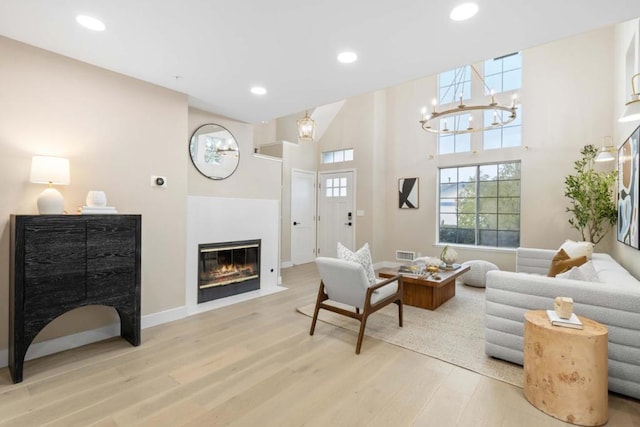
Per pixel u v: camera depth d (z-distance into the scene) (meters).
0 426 1.67
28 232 2.12
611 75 4.29
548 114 4.71
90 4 1.86
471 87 5.44
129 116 2.93
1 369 2.25
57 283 2.25
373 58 2.52
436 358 2.45
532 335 1.86
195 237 3.72
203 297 3.82
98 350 2.58
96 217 2.44
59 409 1.82
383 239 6.50
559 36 2.17
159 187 3.17
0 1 1.82
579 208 4.23
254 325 3.14
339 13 1.93
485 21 1.99
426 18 1.97
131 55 2.51
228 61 2.59
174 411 1.81
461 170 5.65
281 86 3.12
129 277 2.62
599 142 4.35
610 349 1.93
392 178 6.43
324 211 6.98
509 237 5.18
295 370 2.27
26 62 2.36
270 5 1.85
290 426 1.68
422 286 3.70
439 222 5.92
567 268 2.84
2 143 2.27
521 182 4.93
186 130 3.37
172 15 1.97
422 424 1.70
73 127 2.60
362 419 1.74
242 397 1.94
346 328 3.07
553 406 1.76
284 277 5.34
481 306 3.78
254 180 4.54
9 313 2.24
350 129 6.58
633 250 2.97
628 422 1.72
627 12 1.88
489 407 1.85
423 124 3.61
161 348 2.62
